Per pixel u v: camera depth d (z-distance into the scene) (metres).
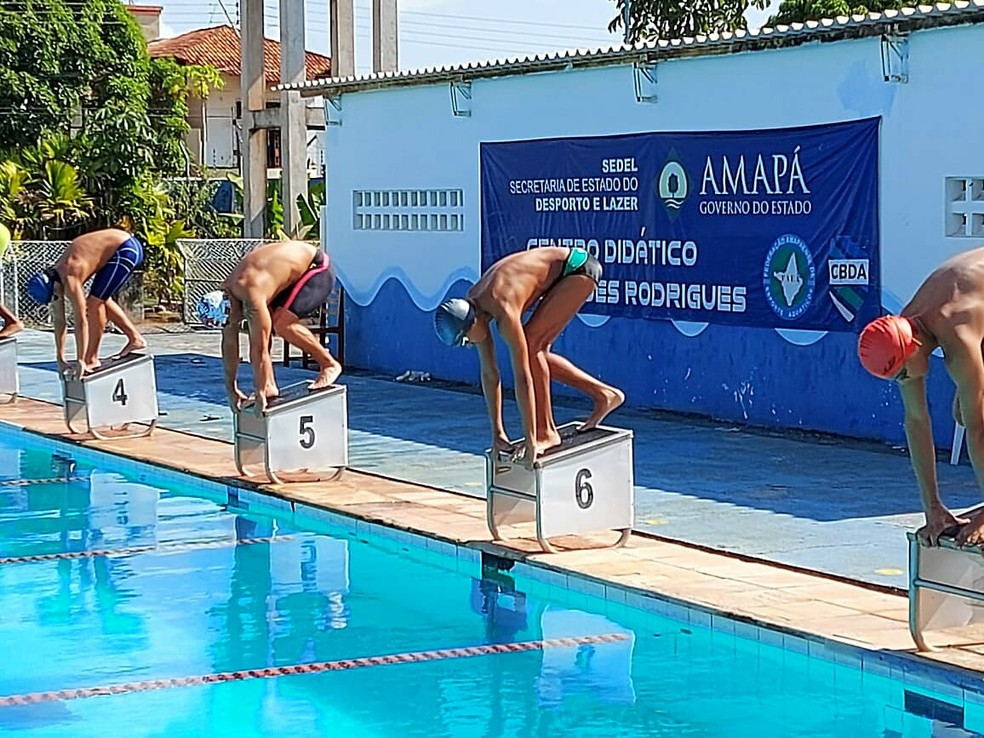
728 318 14.94
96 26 32.19
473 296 9.11
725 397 15.08
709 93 14.90
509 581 9.24
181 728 6.64
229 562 9.98
